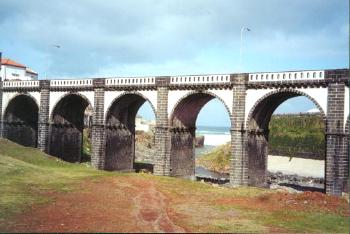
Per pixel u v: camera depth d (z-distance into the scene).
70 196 42.09
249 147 57.25
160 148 63.47
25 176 52.00
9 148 70.12
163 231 29.34
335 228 33.19
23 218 32.34
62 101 76.31
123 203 39.41
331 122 49.34
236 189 51.94
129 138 74.75
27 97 82.06
